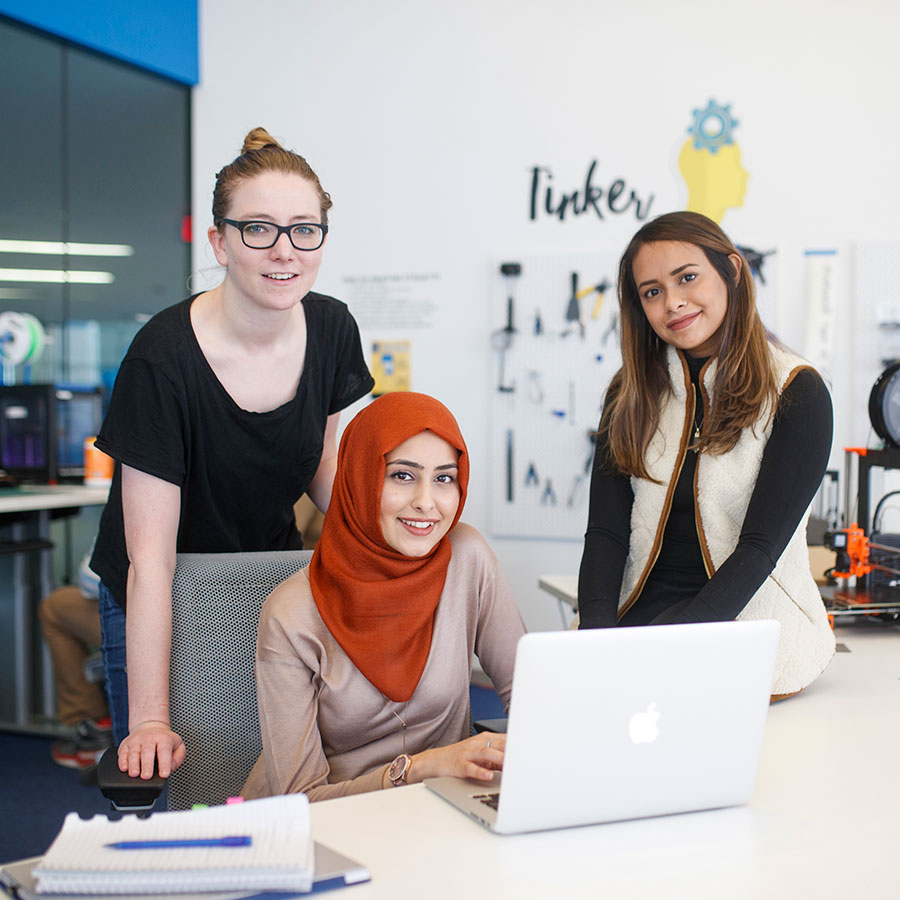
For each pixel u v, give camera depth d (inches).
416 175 183.9
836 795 47.8
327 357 79.4
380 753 61.2
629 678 42.7
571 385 176.9
